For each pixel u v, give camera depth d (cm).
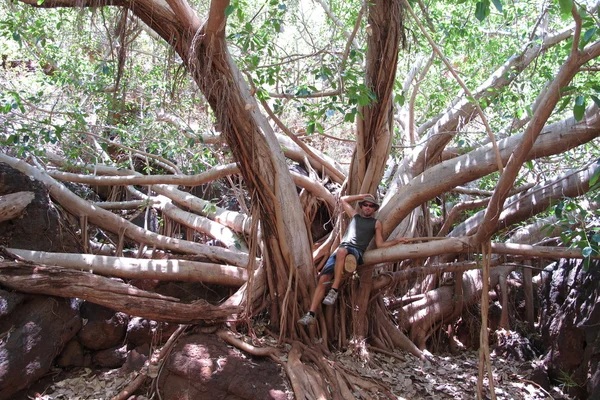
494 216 638
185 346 742
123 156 1189
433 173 769
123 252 984
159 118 1088
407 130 1109
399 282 987
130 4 666
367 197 801
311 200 935
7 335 729
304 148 792
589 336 811
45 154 1038
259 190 783
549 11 886
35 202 873
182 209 1091
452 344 983
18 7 977
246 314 789
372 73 759
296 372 717
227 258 938
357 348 812
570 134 676
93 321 809
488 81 934
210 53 672
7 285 754
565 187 789
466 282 1005
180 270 868
